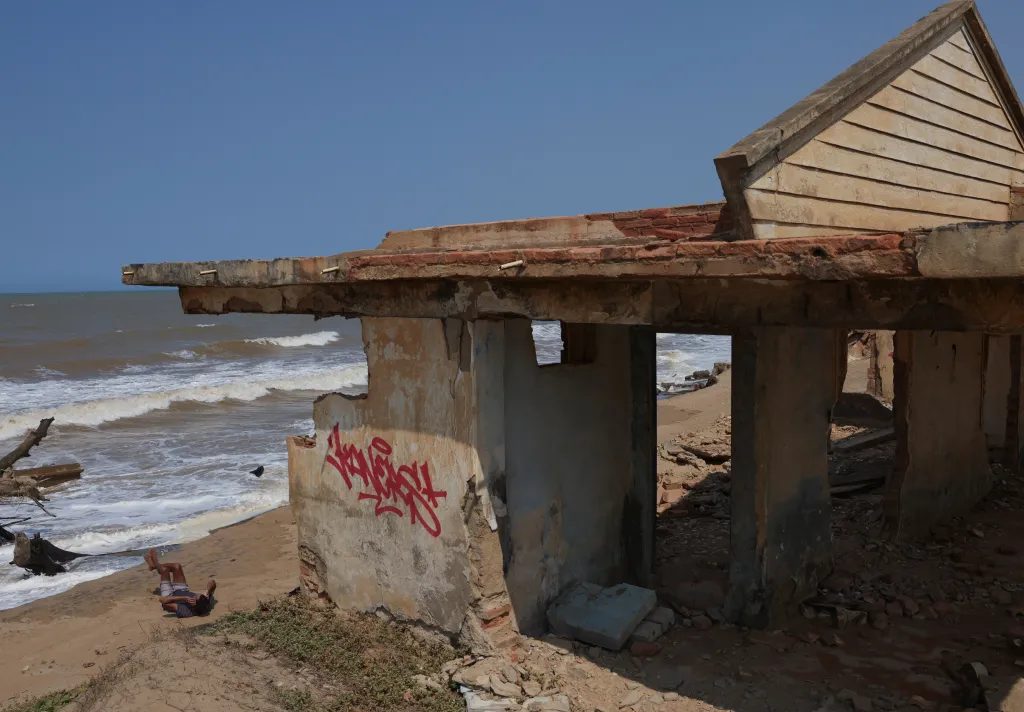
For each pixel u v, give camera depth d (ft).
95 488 51.57
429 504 22.44
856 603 24.90
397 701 19.93
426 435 22.31
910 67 23.63
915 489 30.94
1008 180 29.22
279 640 23.58
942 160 25.48
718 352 139.23
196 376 107.65
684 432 53.42
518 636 22.39
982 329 13.60
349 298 24.07
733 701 19.52
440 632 22.65
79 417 74.74
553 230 25.57
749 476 23.22
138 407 80.23
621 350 26.18
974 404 34.53
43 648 25.57
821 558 26.18
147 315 246.88
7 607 32.60
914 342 30.04
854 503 34.91
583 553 25.09
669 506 37.42
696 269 14.97
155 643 24.14
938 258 12.08
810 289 15.61
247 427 72.33
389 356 23.20
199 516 45.27
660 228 23.16
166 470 56.24
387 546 23.93
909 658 21.67
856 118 21.53
